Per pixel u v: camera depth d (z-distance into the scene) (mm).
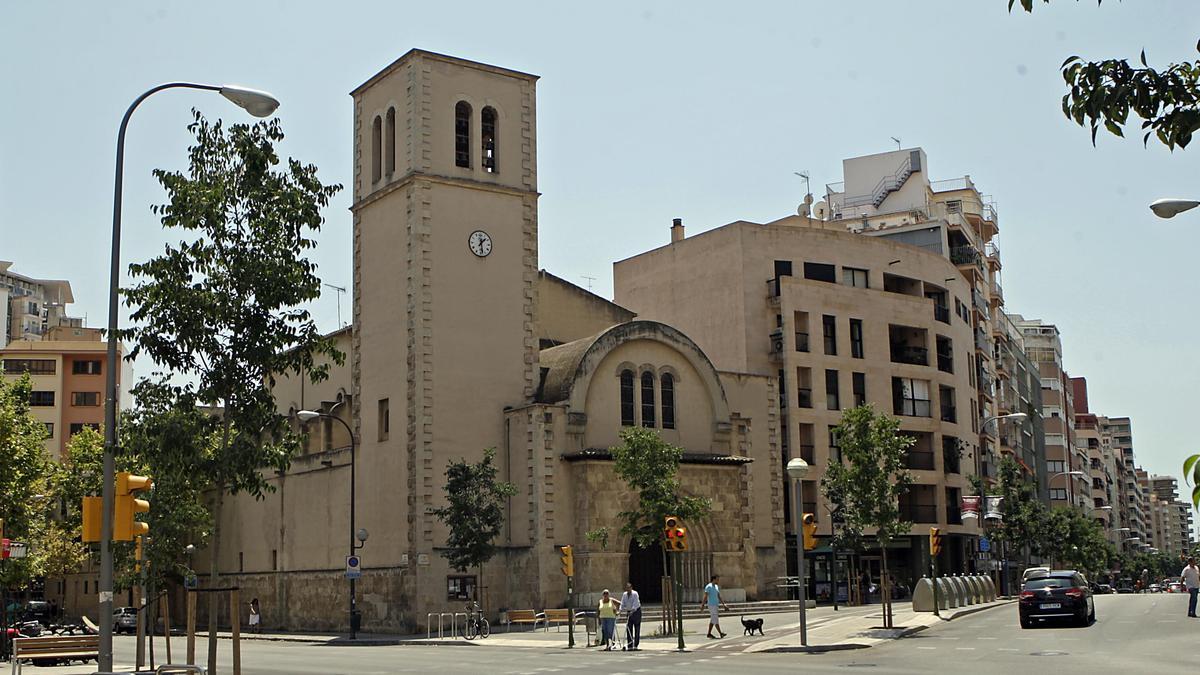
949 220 99750
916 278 83188
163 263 23156
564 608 51281
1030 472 120875
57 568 68875
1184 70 9719
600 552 51719
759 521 62062
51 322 147500
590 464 52250
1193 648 32594
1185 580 47438
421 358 53406
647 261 82438
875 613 54156
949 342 85125
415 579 51500
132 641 58812
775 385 64250
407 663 34469
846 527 60938
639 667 30938
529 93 59250
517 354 56094
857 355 77812
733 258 76312
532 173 58531
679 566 37875
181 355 23250
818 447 74438
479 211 56406
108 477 21219
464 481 49344
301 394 68500
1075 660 29672
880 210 103188
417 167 55000
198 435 23594
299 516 62594
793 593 63719
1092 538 113250
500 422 54875
